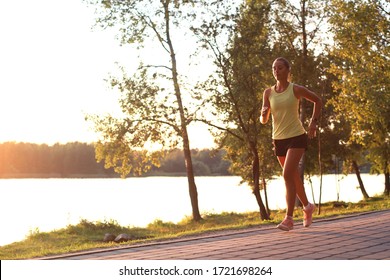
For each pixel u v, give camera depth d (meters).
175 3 31.33
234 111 31.45
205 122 32.84
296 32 37.41
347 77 31.34
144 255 6.76
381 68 30.62
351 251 6.44
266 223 15.73
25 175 198.50
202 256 6.40
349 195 72.81
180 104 33.44
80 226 29.56
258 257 6.16
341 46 31.72
